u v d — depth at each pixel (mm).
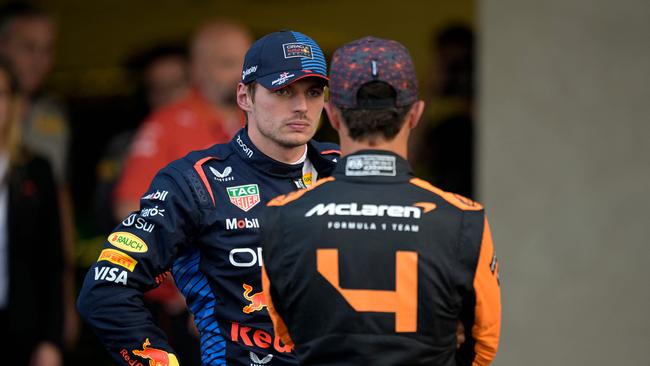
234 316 9172
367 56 7773
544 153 16781
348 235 7625
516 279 16844
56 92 23438
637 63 16531
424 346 7500
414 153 20031
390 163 7875
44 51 20266
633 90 16562
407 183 7859
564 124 16719
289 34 9242
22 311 16016
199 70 18062
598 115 16656
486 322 7859
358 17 23469
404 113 7828
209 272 9266
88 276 9039
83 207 22172
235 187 9305
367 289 7527
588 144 16688
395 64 7754
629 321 16672
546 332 16812
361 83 7723
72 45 23734
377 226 7637
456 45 20094
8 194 15953
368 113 7766
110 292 8898
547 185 16781
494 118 16891
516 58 16781
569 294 16797
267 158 9352
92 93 23266
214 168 9344
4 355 16078
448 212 7734
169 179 9219
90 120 22953
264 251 7855
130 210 17297
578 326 16797
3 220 15891
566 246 16781
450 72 20109
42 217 16406
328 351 7512
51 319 16469
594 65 16641
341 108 7844
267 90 9102
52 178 16641
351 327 7488
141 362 8875
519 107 16797
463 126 19734
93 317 8922
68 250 19234
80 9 23766
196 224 9141
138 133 18203
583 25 16625
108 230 18906
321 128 18031
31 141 19906
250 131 9438
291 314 7750
